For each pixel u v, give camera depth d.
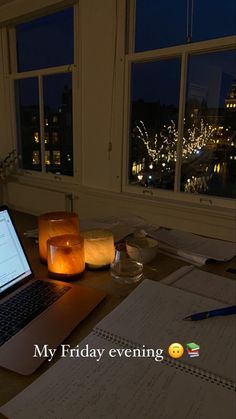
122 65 2.61
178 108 2.47
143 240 1.23
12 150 3.97
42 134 3.56
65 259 0.98
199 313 0.78
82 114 3.00
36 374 0.61
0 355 0.65
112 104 2.74
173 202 2.57
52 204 3.44
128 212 2.86
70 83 3.15
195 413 0.52
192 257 1.17
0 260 0.91
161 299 0.86
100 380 0.59
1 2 3.39
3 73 3.77
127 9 2.53
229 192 2.36
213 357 0.65
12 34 3.64
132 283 0.98
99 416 0.51
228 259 1.17
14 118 3.84
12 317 0.77
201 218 2.42
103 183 2.99
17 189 3.86
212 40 2.19
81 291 0.91
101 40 2.70
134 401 0.54
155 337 0.71
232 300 0.88
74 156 3.22
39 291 0.90
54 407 0.53
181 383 0.58
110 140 2.83
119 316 0.78
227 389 0.57
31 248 1.30
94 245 1.05
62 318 0.77
